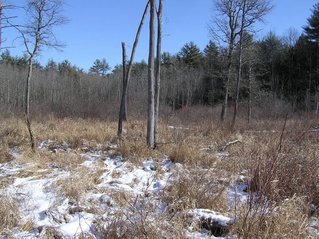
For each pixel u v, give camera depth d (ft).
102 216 17.08
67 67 225.56
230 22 69.56
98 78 186.60
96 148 35.42
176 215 16.92
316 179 21.02
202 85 166.71
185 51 207.21
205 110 113.91
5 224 16.38
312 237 15.08
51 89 164.04
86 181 22.13
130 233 14.92
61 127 49.29
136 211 17.28
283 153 24.06
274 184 19.11
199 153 30.22
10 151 33.99
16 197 19.60
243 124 63.31
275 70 150.71
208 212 17.25
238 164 26.17
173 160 29.43
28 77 37.09
